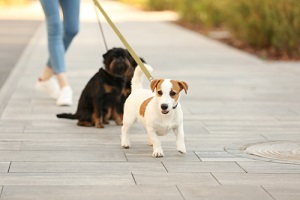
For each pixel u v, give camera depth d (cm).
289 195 566
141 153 718
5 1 4538
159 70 1465
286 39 1755
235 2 2041
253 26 1925
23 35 2392
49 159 685
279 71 1480
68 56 1722
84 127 866
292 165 673
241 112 980
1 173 626
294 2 1750
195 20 2955
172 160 686
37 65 1529
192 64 1591
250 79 1345
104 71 859
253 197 560
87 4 5041
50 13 1025
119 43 2083
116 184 592
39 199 546
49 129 845
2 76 1384
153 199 549
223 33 2505
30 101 1056
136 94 729
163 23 3067
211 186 590
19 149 729
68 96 1025
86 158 692
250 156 710
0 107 998
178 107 686
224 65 1584
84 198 549
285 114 970
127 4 4947
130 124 734
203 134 823
